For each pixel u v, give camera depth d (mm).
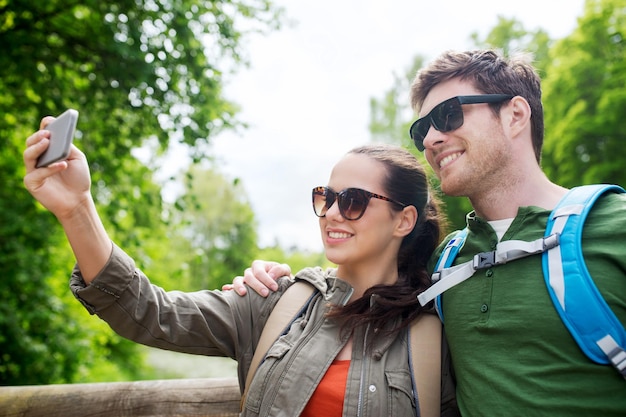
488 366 1220
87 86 5523
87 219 1320
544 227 1269
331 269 1718
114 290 1363
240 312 1563
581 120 12930
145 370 15047
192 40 5156
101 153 5730
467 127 1376
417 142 1559
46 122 1235
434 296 1365
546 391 1130
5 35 4938
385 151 1594
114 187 5918
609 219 1197
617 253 1139
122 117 5750
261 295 1596
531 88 1431
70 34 5379
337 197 1505
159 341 1460
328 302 1534
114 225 5586
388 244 1562
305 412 1379
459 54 1476
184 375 16094
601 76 13633
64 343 6359
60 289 6621
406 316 1494
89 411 1643
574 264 1155
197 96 5434
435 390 1371
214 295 1580
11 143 6242
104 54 5223
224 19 5352
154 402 1681
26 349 5719
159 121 5398
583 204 1224
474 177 1383
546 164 14594
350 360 1425
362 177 1525
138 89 5305
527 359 1174
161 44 5094
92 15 5281
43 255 6168
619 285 1126
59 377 6477
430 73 1492
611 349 1086
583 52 13992
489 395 1190
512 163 1372
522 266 1255
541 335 1164
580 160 13711
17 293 5828
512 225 1319
